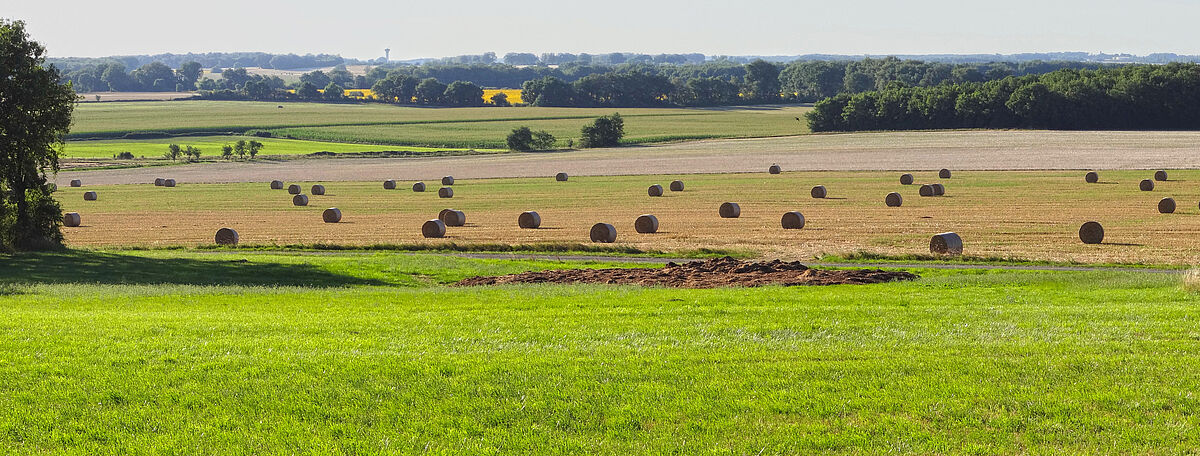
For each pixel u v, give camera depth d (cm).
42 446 1452
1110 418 1513
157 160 18825
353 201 11506
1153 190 10462
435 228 7594
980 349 2027
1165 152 15225
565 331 2336
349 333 2352
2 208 5931
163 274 5031
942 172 12769
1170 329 2269
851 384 1720
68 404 1648
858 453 1383
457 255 6322
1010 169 13600
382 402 1644
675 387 1714
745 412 1566
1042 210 8756
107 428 1518
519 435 1474
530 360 1939
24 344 2150
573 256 6178
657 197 11175
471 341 2197
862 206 9519
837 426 1495
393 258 5869
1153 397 1614
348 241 7175
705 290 3719
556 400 1641
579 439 1452
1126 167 13288
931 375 1780
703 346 2094
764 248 6375
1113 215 8231
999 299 3183
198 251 6812
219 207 10956
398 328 2430
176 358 1986
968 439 1434
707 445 1418
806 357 1955
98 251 6438
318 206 10919
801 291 3672
